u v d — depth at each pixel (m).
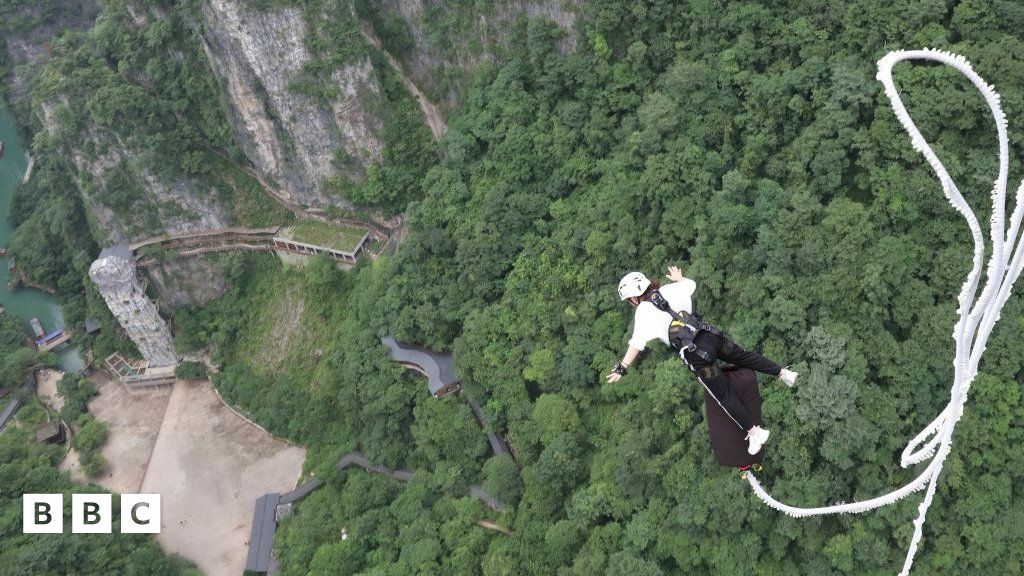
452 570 60.16
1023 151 49.47
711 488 50.75
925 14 53.03
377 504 68.69
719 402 14.25
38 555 64.50
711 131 60.69
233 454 81.69
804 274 52.22
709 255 56.66
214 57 78.19
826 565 49.56
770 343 51.59
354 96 78.00
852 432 46.94
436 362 72.88
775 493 49.56
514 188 72.12
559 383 63.66
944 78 51.47
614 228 63.25
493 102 73.38
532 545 58.94
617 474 55.75
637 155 62.50
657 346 57.72
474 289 71.19
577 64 68.31
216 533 74.81
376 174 81.56
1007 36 50.66
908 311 49.78
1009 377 47.91
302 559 66.62
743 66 61.16
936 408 49.22
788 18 60.50
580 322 63.97
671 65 66.25
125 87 80.75
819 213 53.16
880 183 52.09
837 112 54.44
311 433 79.25
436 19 76.75
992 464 48.22
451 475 66.50
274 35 74.69
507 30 72.50
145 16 81.81
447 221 75.38
